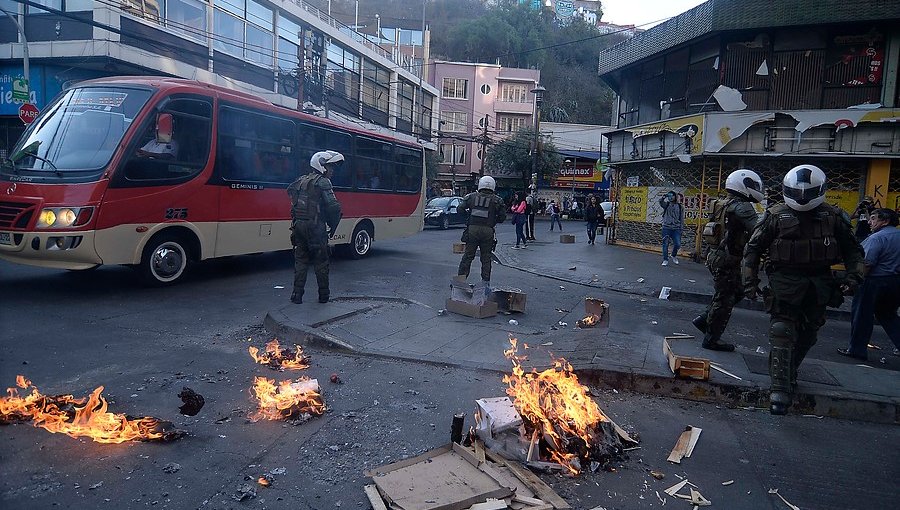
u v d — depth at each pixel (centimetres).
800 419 492
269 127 1115
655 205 1797
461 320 773
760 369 561
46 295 830
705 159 1584
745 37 1578
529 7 6725
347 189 1370
